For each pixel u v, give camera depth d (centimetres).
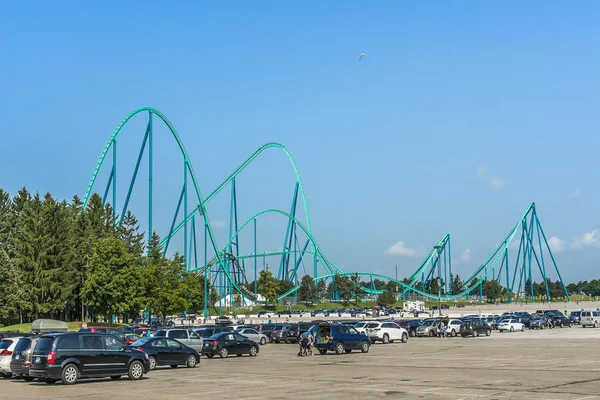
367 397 2611
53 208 11738
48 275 11250
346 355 5444
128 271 10762
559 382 3034
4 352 4066
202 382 3412
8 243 12588
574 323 12175
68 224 12081
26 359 3644
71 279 11619
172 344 4447
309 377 3550
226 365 4634
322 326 5647
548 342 6656
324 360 4934
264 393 2836
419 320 9062
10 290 10888
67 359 3434
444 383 3075
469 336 8156
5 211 13462
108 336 3609
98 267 10731
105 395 2894
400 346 6500
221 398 2689
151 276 11750
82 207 12400
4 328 10419
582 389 2759
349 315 16700
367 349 5750
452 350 5697
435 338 8081
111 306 10738
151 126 12500
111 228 13162
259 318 16212
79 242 12294
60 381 3634
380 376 3506
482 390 2770
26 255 11431
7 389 3234
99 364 3519
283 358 5303
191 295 13312
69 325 10512
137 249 13962
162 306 12175
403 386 2988
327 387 3020
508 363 4169
